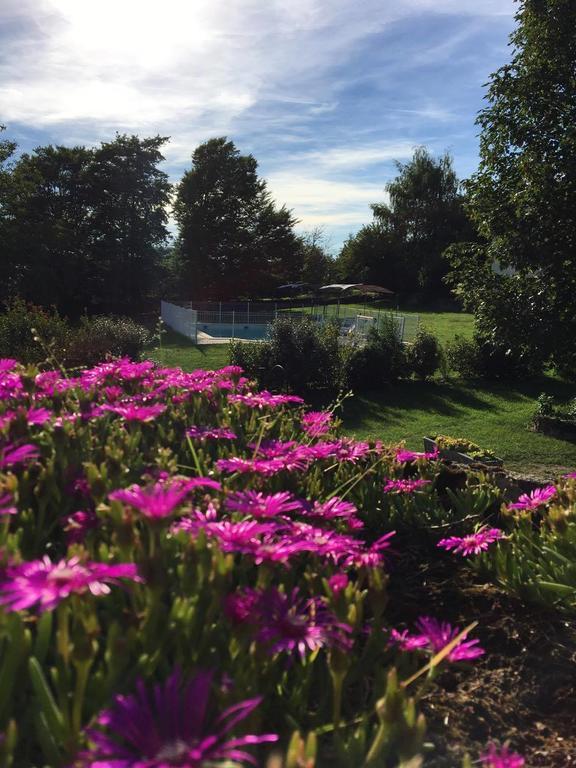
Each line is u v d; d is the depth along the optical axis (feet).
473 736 5.59
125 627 4.45
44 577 3.61
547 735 5.69
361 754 4.28
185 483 6.25
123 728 2.97
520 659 6.81
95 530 5.68
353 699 5.60
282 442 9.89
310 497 8.28
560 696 6.25
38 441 7.16
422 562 8.98
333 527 7.42
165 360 64.08
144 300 156.04
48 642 4.40
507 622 7.46
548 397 40.01
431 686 6.27
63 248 127.03
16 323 39.83
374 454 10.88
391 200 185.26
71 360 39.70
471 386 53.06
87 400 8.73
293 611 4.35
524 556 8.50
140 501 4.33
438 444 21.80
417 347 53.98
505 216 30.30
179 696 3.37
